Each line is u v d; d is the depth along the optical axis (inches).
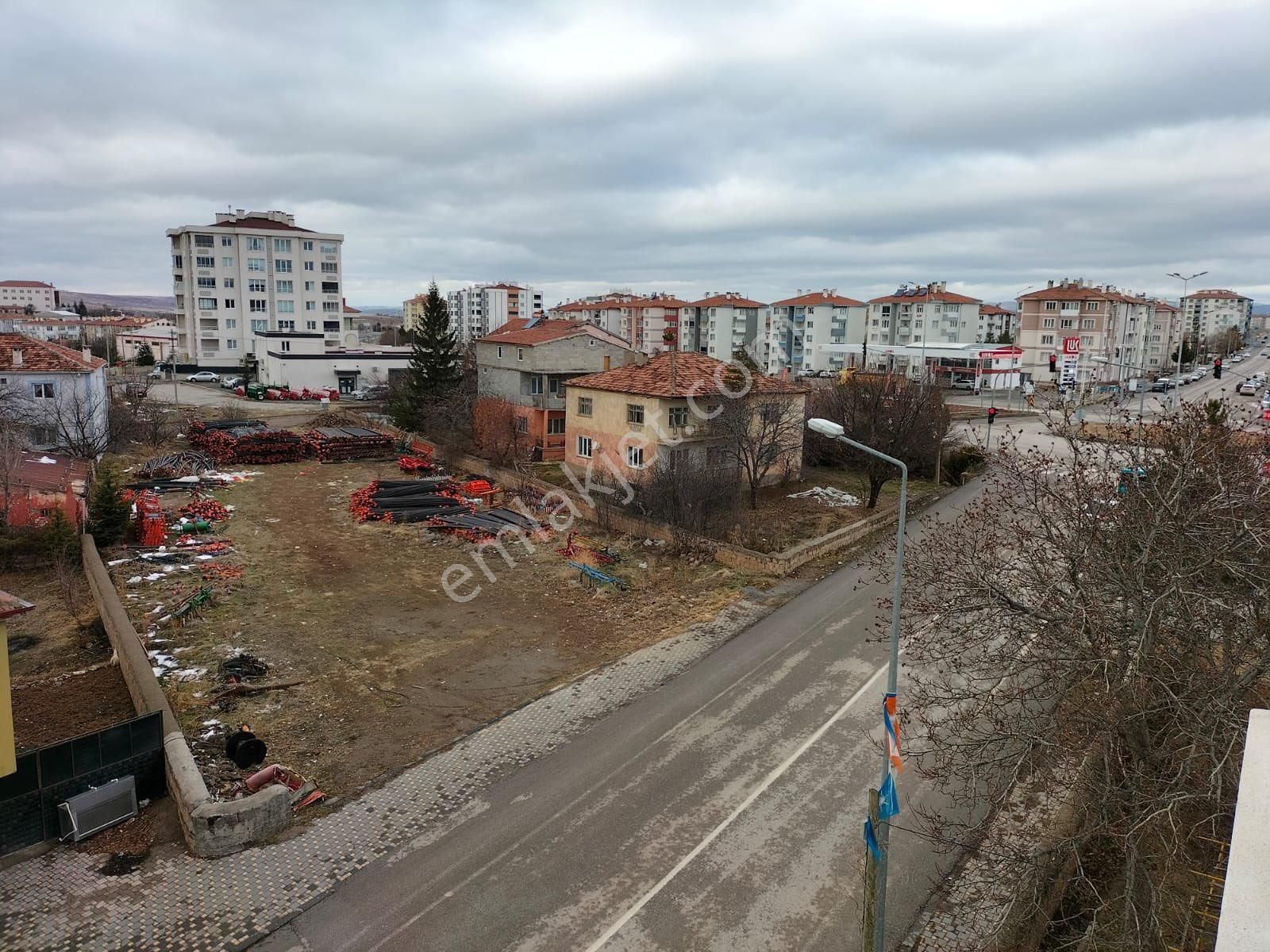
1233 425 618.8
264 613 821.9
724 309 4382.4
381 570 975.0
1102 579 418.6
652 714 620.4
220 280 3516.2
